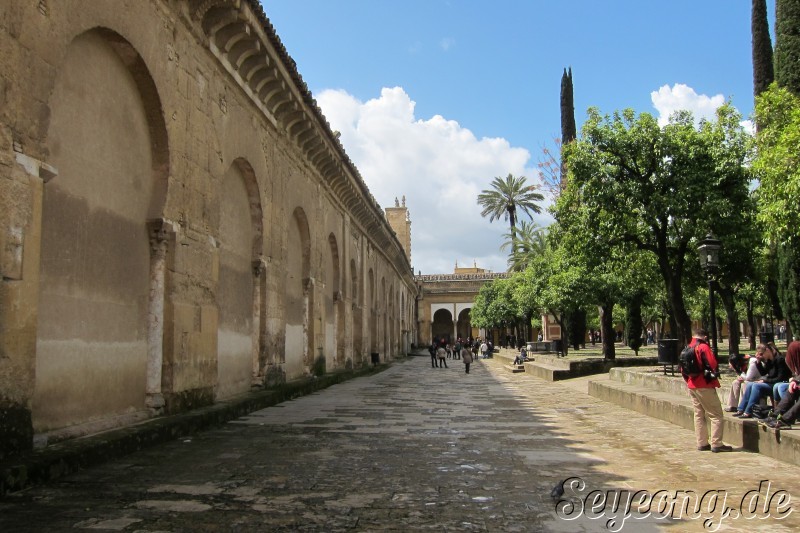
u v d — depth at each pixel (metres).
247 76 14.59
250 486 6.63
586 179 18.45
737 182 17.61
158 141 10.67
